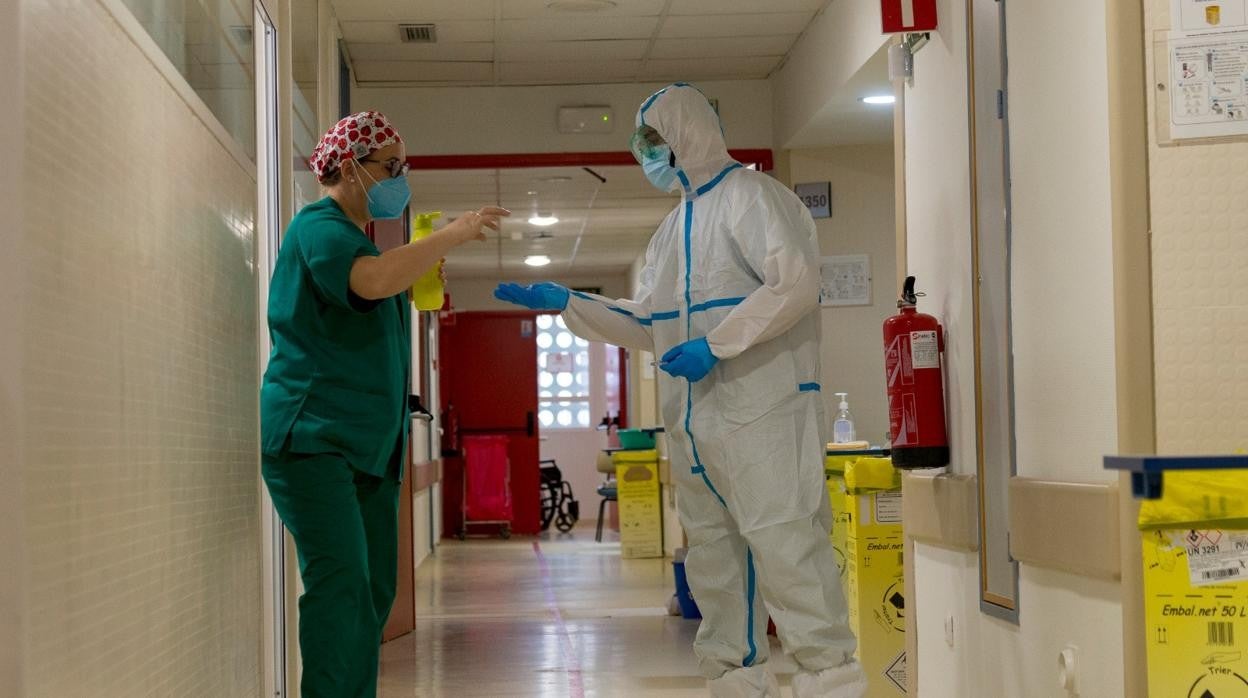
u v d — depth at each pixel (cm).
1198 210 251
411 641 687
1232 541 210
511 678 559
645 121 384
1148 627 212
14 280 175
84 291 205
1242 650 209
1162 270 251
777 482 357
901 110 435
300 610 307
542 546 1387
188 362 281
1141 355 250
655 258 402
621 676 558
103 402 215
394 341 325
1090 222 275
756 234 365
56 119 193
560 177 869
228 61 342
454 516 1527
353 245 305
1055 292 296
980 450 352
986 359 347
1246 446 248
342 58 686
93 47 212
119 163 228
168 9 274
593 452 1747
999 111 331
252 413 359
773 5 638
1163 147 252
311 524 305
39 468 182
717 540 383
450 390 1559
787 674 550
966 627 370
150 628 244
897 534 456
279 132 430
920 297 414
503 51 698
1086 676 282
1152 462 175
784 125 736
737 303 368
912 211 424
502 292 402
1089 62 274
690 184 386
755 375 361
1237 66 251
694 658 604
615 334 407
